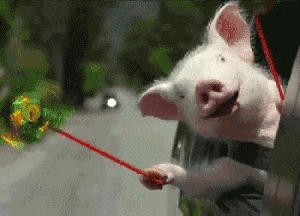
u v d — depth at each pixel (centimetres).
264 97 151
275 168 127
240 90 147
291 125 125
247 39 156
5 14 1019
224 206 157
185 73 151
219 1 162
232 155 161
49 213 437
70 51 1773
